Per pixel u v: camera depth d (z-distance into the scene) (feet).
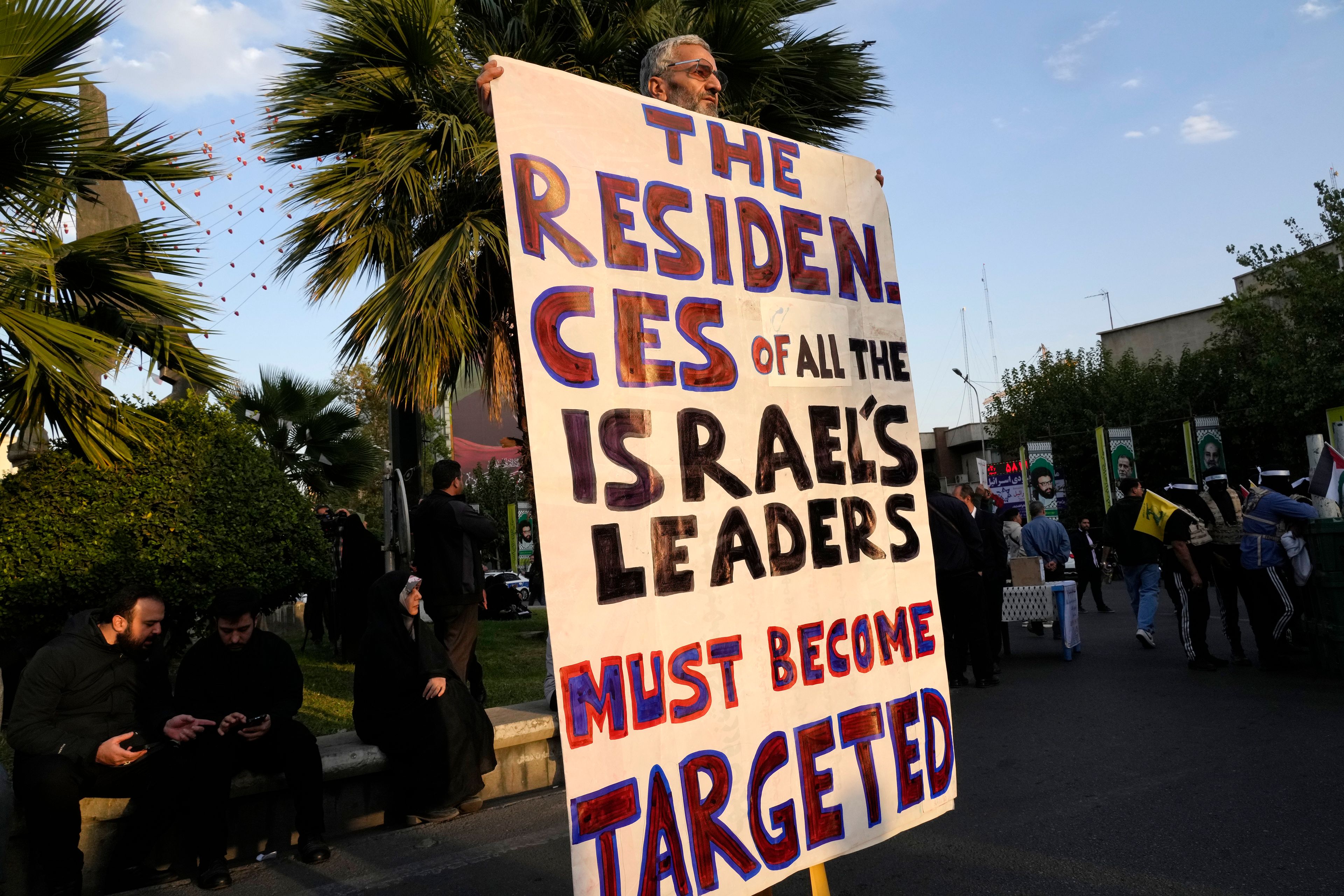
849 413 7.09
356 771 15.01
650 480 5.75
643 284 5.96
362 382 69.97
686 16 26.20
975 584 24.89
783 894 11.07
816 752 6.37
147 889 12.89
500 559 113.70
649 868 5.35
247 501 19.61
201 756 12.96
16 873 12.82
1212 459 78.28
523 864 12.89
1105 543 66.80
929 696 7.21
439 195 25.88
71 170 17.69
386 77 24.44
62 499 17.97
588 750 5.19
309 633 38.93
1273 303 90.53
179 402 20.27
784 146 7.08
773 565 6.35
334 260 25.03
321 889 12.44
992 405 112.78
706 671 5.83
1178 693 22.04
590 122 5.92
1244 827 12.61
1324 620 23.18
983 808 14.10
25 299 17.28
